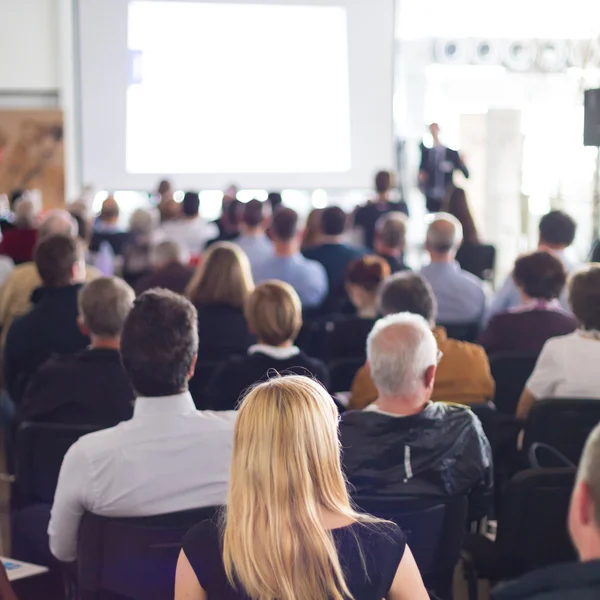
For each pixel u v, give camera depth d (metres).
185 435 2.27
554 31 12.56
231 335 4.17
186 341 2.27
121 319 3.00
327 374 3.29
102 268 7.38
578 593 1.14
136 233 7.32
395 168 12.06
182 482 2.26
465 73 13.07
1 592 1.62
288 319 3.25
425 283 3.56
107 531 2.21
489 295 7.19
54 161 11.54
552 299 4.00
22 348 3.87
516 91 12.94
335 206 6.52
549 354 3.29
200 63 11.16
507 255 10.74
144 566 2.19
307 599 1.41
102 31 10.93
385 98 11.45
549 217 5.33
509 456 3.52
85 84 11.01
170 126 11.22
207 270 4.21
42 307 3.88
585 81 11.69
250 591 1.42
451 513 2.38
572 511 1.18
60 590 2.83
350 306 6.18
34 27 11.51
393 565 1.50
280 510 1.42
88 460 2.23
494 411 3.07
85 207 7.67
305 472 1.44
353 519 1.50
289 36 11.23
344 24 11.26
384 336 2.42
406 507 2.32
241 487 1.45
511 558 2.49
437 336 3.27
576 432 2.98
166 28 11.05
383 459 2.32
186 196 8.34
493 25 13.14
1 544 3.59
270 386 1.49
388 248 6.16
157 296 2.32
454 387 3.20
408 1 13.20
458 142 11.78
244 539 1.42
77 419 2.92
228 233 8.03
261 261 6.76
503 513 2.47
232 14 11.12
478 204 11.71
